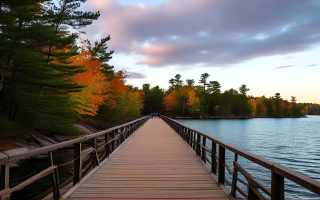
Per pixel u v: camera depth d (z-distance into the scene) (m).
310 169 13.02
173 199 3.77
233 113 107.62
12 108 14.71
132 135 14.41
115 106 32.25
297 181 1.86
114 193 4.04
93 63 21.12
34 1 11.88
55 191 3.45
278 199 2.25
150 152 8.44
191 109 93.12
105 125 33.88
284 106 131.62
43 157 12.37
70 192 3.99
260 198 2.57
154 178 5.03
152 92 92.56
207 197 3.87
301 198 8.44
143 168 5.97
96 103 21.88
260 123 68.44
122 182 4.71
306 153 18.00
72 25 15.20
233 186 3.75
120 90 32.94
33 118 15.40
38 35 12.05
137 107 57.69
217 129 43.44
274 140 26.78
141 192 4.11
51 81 13.41
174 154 8.03
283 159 15.69
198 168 5.99
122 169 5.86
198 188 4.34
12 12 11.93
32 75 13.07
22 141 14.46
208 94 103.75
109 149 7.59
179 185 4.53
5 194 2.28
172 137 13.45
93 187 4.37
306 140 26.95
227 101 105.62
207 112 100.12
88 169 5.48
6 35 11.07
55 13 13.60
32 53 13.42
